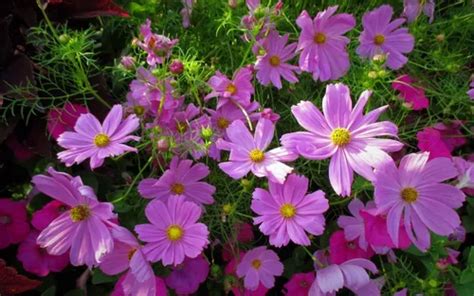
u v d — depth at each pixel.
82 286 0.37
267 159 0.35
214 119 0.40
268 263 0.37
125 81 0.44
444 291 0.39
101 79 0.41
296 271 0.39
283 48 0.42
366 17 0.44
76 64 0.37
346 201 0.40
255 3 0.41
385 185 0.32
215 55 0.47
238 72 0.39
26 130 0.40
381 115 0.42
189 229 0.34
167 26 0.49
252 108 0.40
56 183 0.32
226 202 0.38
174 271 0.36
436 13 0.55
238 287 0.37
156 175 0.39
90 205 0.33
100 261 0.32
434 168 0.33
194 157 0.37
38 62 0.42
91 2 0.42
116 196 0.37
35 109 0.40
